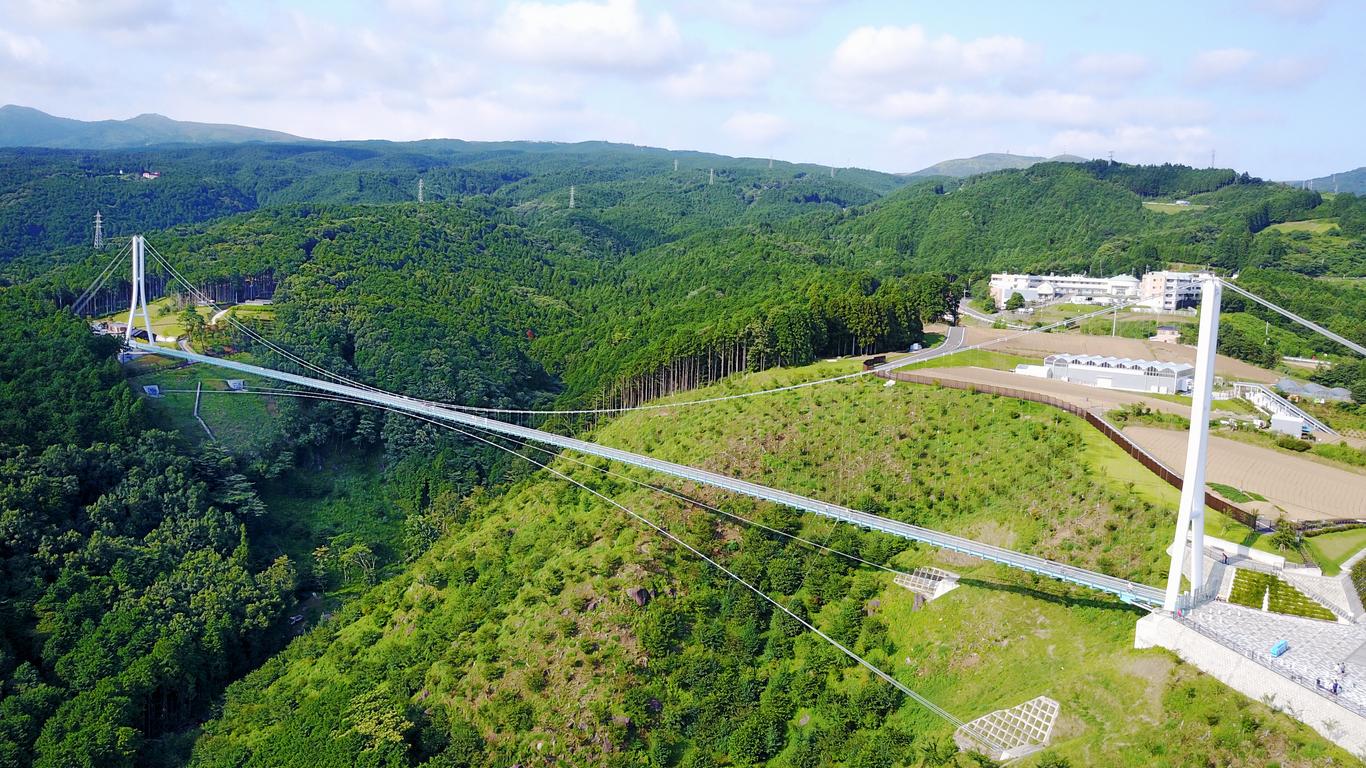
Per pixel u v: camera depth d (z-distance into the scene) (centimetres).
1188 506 9006
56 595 13688
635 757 10825
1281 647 8394
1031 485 12256
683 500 14050
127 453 16962
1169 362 17325
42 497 15100
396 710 11712
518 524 15550
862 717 10344
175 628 13638
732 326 19700
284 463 19312
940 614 11025
